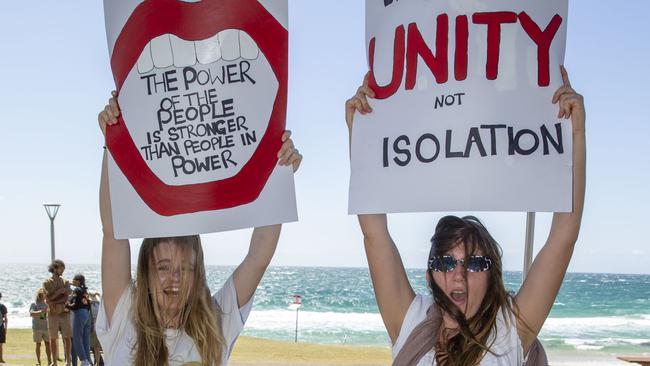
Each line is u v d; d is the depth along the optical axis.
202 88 3.36
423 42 3.29
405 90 3.30
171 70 3.37
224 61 3.38
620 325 39.00
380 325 40.31
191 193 3.33
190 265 3.24
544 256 3.21
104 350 3.32
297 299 32.91
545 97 3.20
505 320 3.15
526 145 3.17
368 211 3.30
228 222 3.33
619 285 69.12
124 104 3.39
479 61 3.22
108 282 3.34
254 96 3.39
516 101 3.20
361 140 3.37
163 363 3.14
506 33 3.22
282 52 3.43
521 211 3.14
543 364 3.24
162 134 3.36
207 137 3.35
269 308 49.56
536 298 3.18
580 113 3.15
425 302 3.30
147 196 3.33
